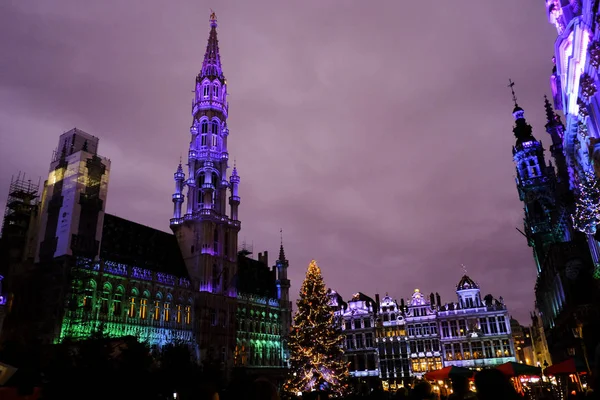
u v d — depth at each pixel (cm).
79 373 2339
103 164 6209
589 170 3116
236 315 7706
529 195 6719
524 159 7025
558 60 2950
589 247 3753
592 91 2517
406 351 8481
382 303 9031
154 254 6975
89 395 1981
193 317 6812
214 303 7162
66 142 6372
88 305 5366
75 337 4703
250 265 9212
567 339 3716
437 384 3247
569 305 3794
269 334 8388
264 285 9225
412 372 8294
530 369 2216
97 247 5794
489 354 7938
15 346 3578
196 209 7794
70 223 5553
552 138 5962
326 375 5553
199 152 8262
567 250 3975
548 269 4653
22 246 5984
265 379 629
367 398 1367
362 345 8869
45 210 5878
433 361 8238
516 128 7456
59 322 4947
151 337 5988
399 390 1323
